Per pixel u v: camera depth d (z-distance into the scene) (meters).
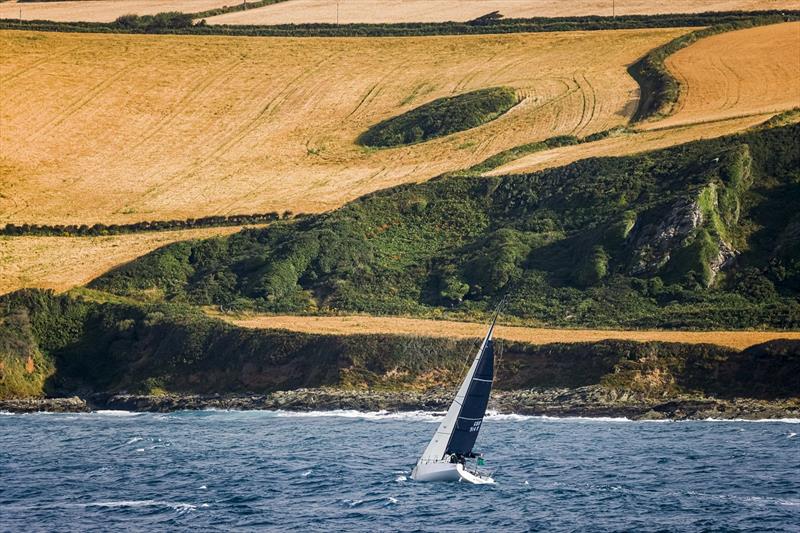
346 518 189.38
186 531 183.00
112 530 184.75
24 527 187.75
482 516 188.88
